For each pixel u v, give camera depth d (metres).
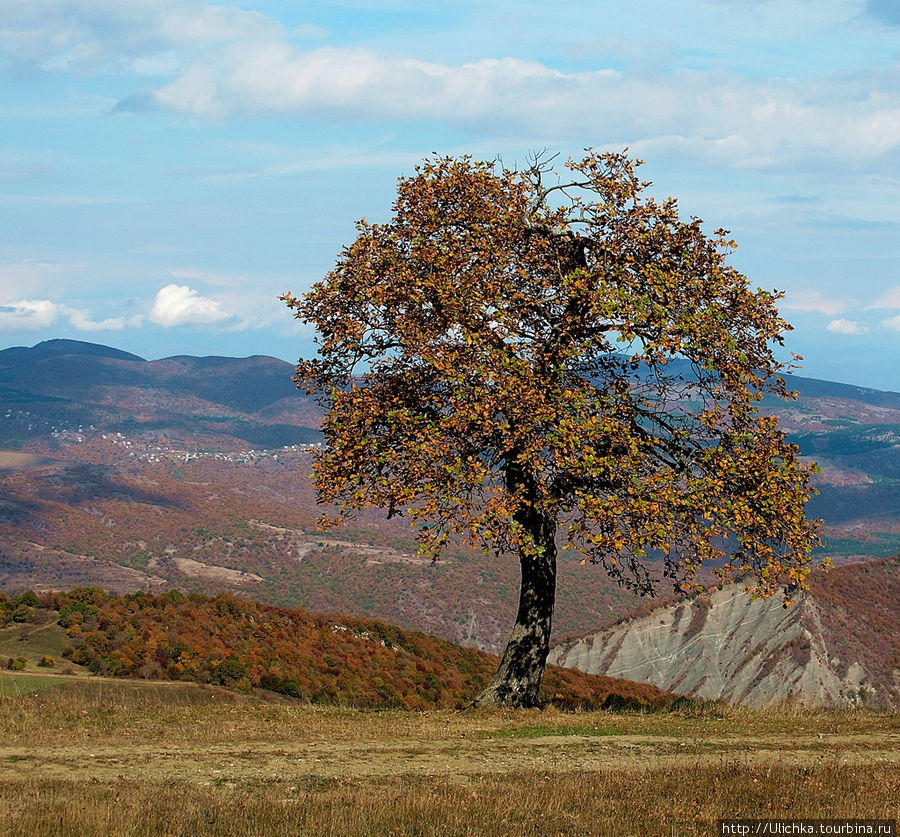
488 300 20.23
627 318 19.95
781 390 21.38
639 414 20.97
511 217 21.69
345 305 21.61
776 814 10.73
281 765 13.27
